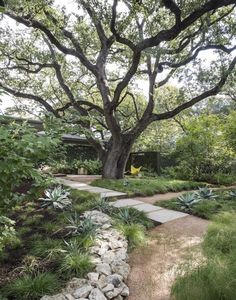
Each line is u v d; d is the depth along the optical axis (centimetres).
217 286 211
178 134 1758
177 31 589
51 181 249
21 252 336
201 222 498
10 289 257
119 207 547
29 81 1145
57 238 378
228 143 972
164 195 759
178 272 257
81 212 496
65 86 1003
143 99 1407
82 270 291
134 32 743
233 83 883
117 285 276
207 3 548
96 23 786
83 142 1398
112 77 1155
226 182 1007
